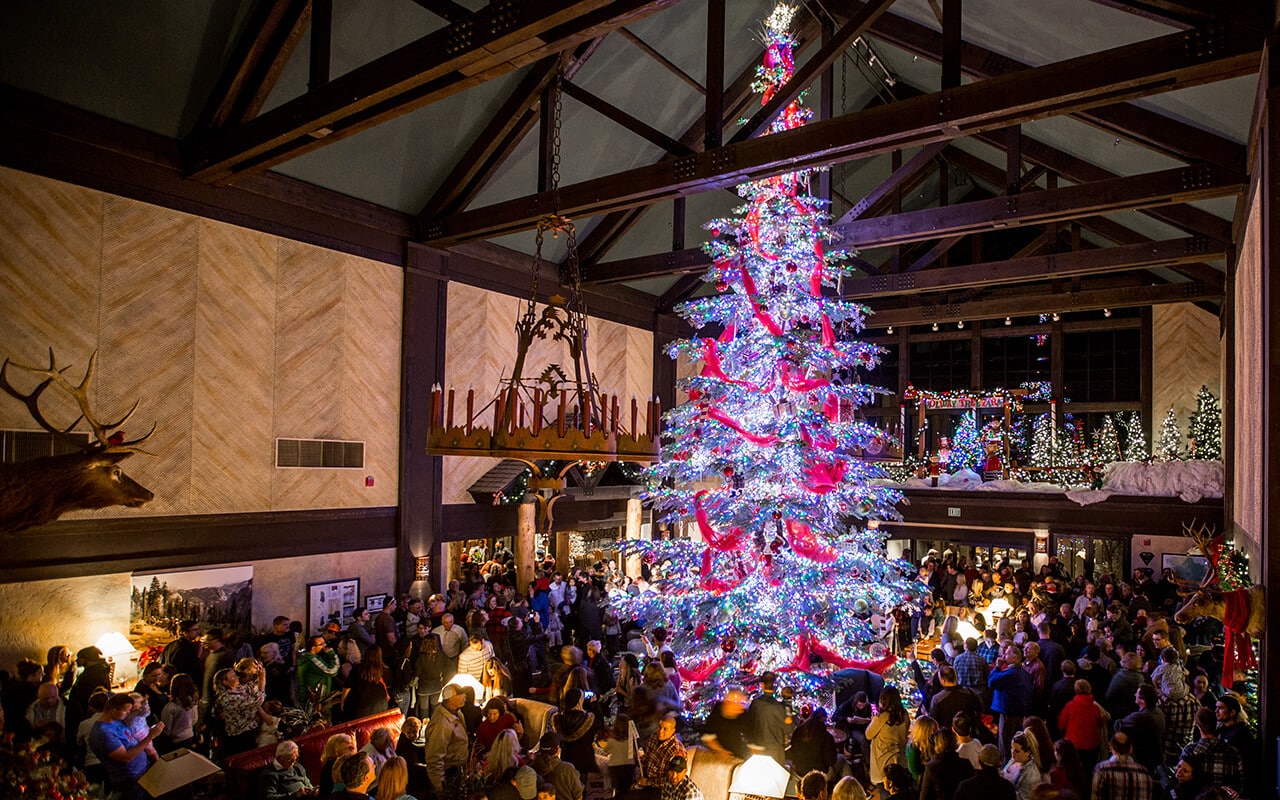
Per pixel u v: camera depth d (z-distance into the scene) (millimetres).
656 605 11023
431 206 14055
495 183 14516
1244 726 6434
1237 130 9602
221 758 7602
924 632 14562
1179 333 19734
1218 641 10297
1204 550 8828
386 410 13641
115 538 9992
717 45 10094
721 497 11000
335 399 12773
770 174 9859
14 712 7574
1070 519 17734
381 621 10766
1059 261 14750
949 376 23172
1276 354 6273
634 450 6461
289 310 12141
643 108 15336
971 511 18891
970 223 12617
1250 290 9234
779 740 7004
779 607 10234
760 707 7102
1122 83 6941
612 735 7441
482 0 11586
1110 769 5754
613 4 6930
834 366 11344
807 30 15109
